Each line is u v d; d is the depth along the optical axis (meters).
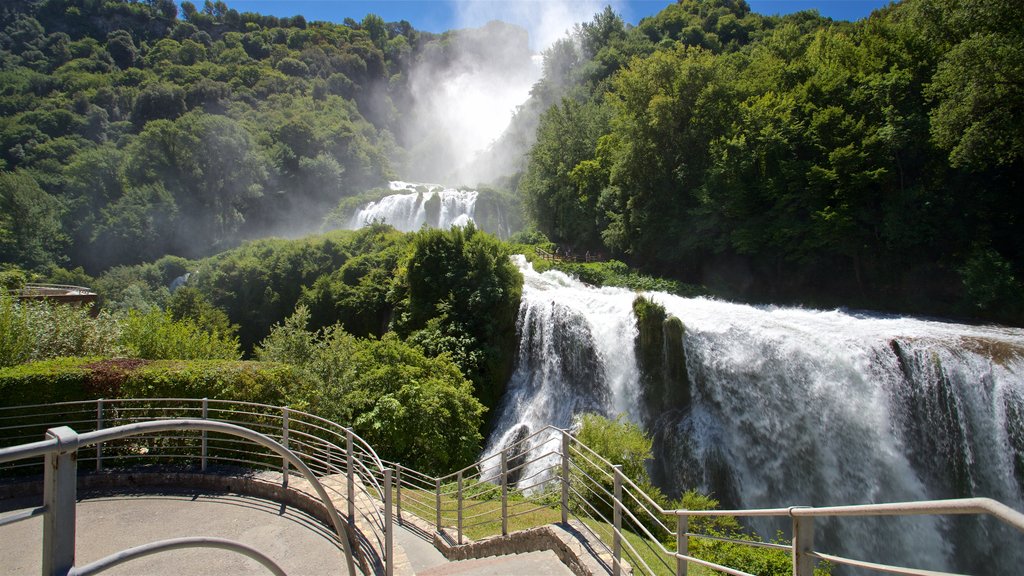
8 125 103.31
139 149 88.38
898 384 21.05
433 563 10.91
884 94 32.03
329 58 169.12
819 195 32.84
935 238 30.48
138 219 78.12
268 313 44.47
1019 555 18.64
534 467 24.89
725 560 11.40
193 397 12.95
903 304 30.81
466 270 32.47
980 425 19.41
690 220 38.25
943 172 30.72
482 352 29.53
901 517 20.39
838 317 26.59
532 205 54.84
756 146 35.44
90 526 9.49
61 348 18.27
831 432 21.94
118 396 12.66
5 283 29.20
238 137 93.56
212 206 89.44
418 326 32.56
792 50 44.84
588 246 49.62
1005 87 25.44
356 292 39.19
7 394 12.16
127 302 51.00
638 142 39.69
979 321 26.64
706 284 38.34
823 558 3.62
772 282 36.72
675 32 93.75
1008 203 30.38
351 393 19.17
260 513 10.03
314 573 8.07
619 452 17.20
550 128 54.31
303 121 107.81
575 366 28.47
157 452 12.73
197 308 42.50
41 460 12.16
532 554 8.19
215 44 163.75
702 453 24.20
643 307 26.42
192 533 9.23
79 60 140.12
